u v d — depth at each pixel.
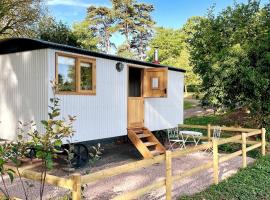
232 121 17.05
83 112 9.16
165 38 37.47
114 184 7.66
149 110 12.23
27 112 8.71
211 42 15.28
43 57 8.29
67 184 4.04
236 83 14.22
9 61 9.12
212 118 20.94
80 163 9.27
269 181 7.88
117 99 10.56
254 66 14.05
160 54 36.59
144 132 11.65
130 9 47.44
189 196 6.67
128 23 47.62
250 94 14.22
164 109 13.12
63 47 8.42
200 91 15.90
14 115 9.05
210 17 15.89
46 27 23.11
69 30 24.08
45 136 3.77
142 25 48.72
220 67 14.09
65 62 8.64
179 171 9.09
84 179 4.20
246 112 16.56
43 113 8.34
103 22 48.97
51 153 3.81
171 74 13.49
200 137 13.55
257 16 14.73
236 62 13.72
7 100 9.22
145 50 50.59
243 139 9.38
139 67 11.62
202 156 11.30
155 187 5.72
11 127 9.11
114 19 48.62
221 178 8.25
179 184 7.68
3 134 9.30
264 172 8.76
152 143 11.26
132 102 11.34
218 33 15.25
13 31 23.03
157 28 47.16
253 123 15.27
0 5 20.77
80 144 9.30
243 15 14.97
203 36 15.45
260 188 7.32
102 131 9.91
